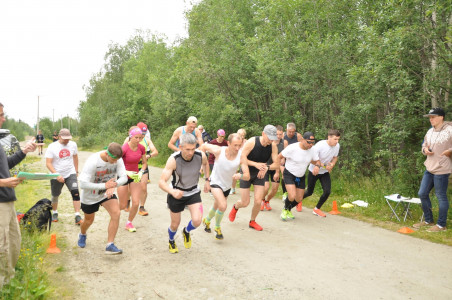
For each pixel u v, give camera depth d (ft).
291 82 33.71
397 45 22.41
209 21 46.50
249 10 52.08
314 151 20.10
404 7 22.50
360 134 33.37
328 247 16.33
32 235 16.84
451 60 21.34
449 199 21.88
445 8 22.25
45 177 11.11
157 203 25.85
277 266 14.16
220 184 16.99
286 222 20.74
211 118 43.93
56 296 11.57
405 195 23.24
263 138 17.33
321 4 34.83
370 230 19.01
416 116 25.63
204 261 14.76
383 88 26.50
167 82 67.56
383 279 12.83
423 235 17.75
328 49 30.14
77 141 159.43
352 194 26.58
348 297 11.50
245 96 42.98
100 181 14.90
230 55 42.16
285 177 20.40
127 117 101.91
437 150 18.24
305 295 11.68
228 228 19.53
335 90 30.04
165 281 12.87
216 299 11.50
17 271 12.50
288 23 36.60
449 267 13.85
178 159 14.23
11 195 11.01
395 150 27.43
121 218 21.71
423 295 11.59
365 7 30.07
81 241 16.46
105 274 13.48
